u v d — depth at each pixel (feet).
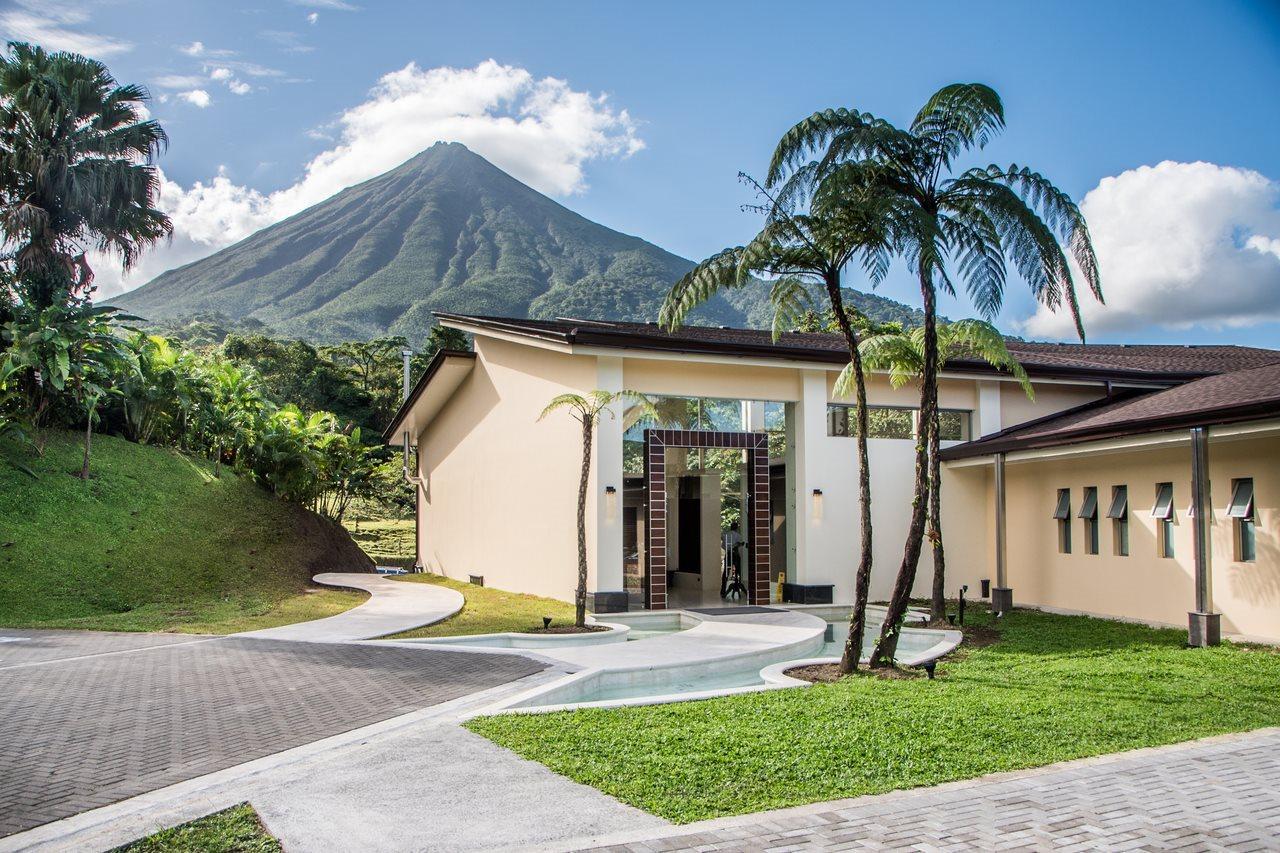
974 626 42.37
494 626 41.63
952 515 56.13
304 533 73.36
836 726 20.98
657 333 53.62
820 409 53.47
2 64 69.62
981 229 30.27
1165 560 42.68
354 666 30.45
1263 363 61.16
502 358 61.67
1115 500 45.91
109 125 74.08
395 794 16.06
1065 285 29.43
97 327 65.21
